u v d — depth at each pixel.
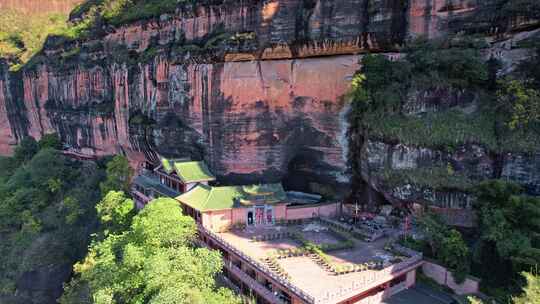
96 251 40.94
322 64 42.28
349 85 40.38
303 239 37.16
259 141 45.53
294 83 43.66
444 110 36.84
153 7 57.94
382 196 41.50
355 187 43.16
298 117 44.06
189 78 49.16
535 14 32.97
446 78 36.53
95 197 62.16
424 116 37.09
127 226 45.75
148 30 58.59
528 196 29.39
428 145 34.59
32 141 88.50
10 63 95.56
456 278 30.84
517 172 31.62
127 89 61.44
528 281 22.59
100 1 82.00
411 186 35.28
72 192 66.50
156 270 25.33
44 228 59.81
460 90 36.31
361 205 43.50
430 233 32.44
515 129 32.44
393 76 38.66
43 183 68.38
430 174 34.44
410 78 38.09
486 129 33.56
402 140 35.78
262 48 44.09
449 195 33.25
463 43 36.34
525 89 32.75
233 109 45.56
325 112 42.25
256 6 43.72
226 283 36.28
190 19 50.84
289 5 42.97
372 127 38.22
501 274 29.48
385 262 32.16
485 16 35.25
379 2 39.19
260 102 44.84
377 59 38.78
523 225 28.30
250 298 31.28
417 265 32.66
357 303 28.44
